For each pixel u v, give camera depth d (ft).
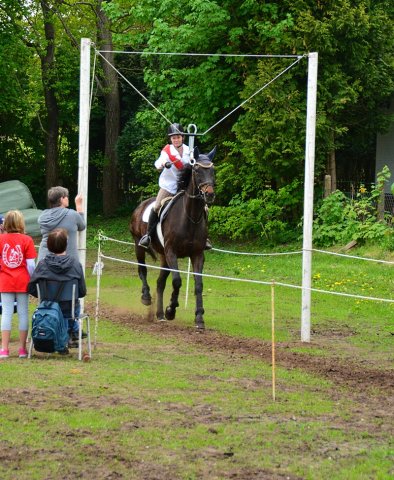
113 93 129.90
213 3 83.41
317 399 28.76
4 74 111.86
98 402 27.02
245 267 73.36
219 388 29.73
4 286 34.19
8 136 139.13
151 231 47.16
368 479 20.71
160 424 24.77
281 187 88.99
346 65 86.28
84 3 126.93
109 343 39.24
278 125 82.79
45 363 33.04
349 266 69.46
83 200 39.78
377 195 79.56
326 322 48.85
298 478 20.68
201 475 20.68
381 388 31.12
